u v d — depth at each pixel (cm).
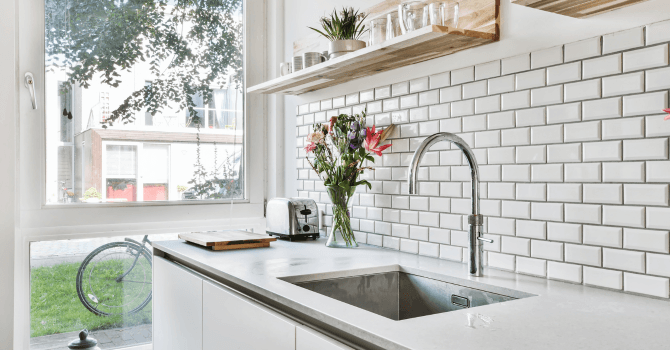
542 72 147
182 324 193
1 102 210
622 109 128
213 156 279
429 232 188
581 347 87
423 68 189
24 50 226
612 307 115
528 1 123
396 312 172
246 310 145
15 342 221
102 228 244
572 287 136
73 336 240
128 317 254
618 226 130
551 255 146
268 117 292
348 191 211
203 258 184
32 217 228
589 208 136
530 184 151
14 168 213
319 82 230
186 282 189
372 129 201
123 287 253
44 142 231
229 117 283
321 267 166
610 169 131
